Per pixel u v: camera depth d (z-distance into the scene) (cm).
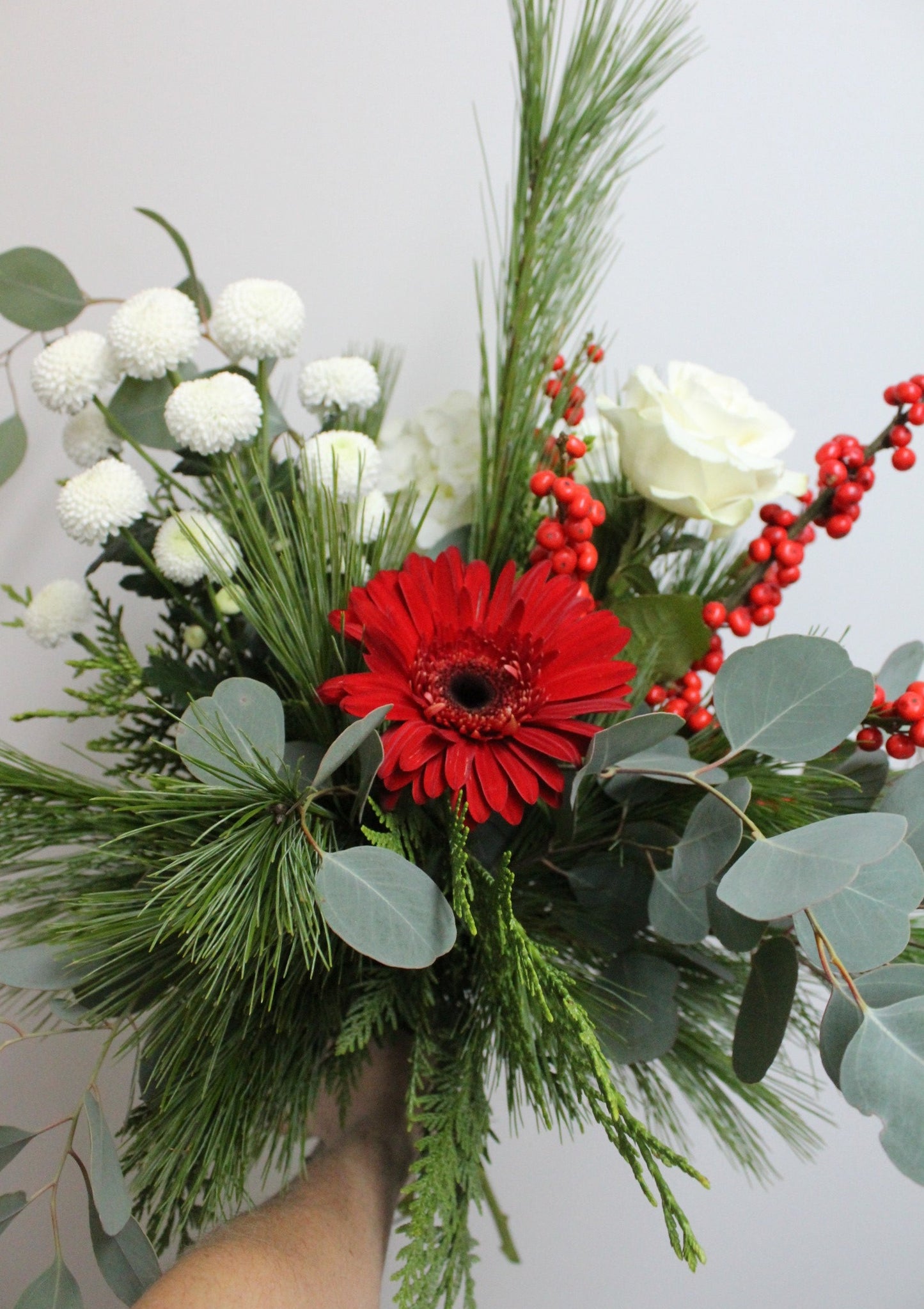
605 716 58
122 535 61
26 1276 85
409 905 51
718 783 56
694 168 82
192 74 83
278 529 59
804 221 83
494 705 54
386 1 81
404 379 83
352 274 83
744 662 55
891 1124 48
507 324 66
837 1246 89
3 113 84
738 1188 89
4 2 83
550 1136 89
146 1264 56
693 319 84
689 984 64
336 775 57
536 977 50
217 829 56
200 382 58
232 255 84
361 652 57
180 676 60
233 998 54
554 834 60
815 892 48
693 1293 90
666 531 68
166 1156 56
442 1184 53
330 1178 58
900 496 85
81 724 85
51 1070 84
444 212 82
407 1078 65
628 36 67
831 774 58
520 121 66
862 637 87
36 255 66
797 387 84
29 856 71
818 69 81
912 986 51
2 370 85
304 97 82
